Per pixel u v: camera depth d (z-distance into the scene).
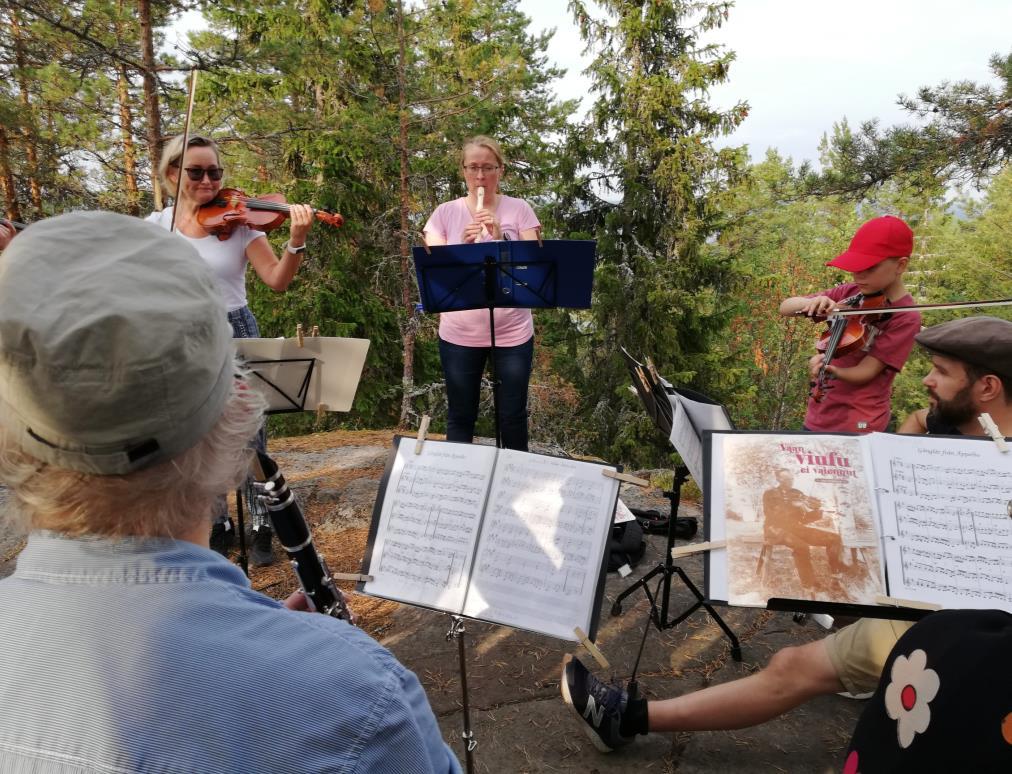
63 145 10.36
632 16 13.23
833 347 2.86
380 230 12.46
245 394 0.74
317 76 10.23
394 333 13.35
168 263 0.61
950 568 1.66
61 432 0.58
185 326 0.59
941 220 28.88
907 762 0.97
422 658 2.59
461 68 11.50
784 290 20.84
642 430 13.83
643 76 13.62
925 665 1.00
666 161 13.20
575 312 14.95
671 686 2.41
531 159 14.80
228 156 11.14
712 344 15.45
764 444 1.93
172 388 0.58
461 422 3.67
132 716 0.56
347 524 3.96
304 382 2.48
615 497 1.83
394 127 10.93
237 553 3.37
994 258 19.53
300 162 12.46
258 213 3.62
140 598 0.62
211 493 0.68
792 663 1.88
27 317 0.55
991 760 0.88
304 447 5.69
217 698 0.57
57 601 0.62
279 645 0.62
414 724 0.64
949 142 8.63
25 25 9.79
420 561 1.87
